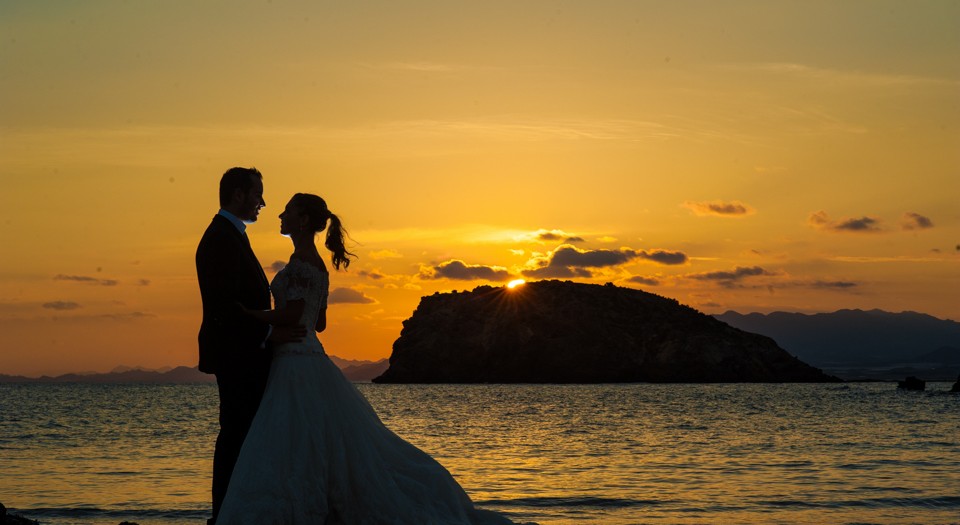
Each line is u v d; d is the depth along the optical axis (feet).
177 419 168.04
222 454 22.25
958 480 65.72
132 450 96.99
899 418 164.25
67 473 73.82
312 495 21.16
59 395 377.71
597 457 89.97
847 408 216.33
